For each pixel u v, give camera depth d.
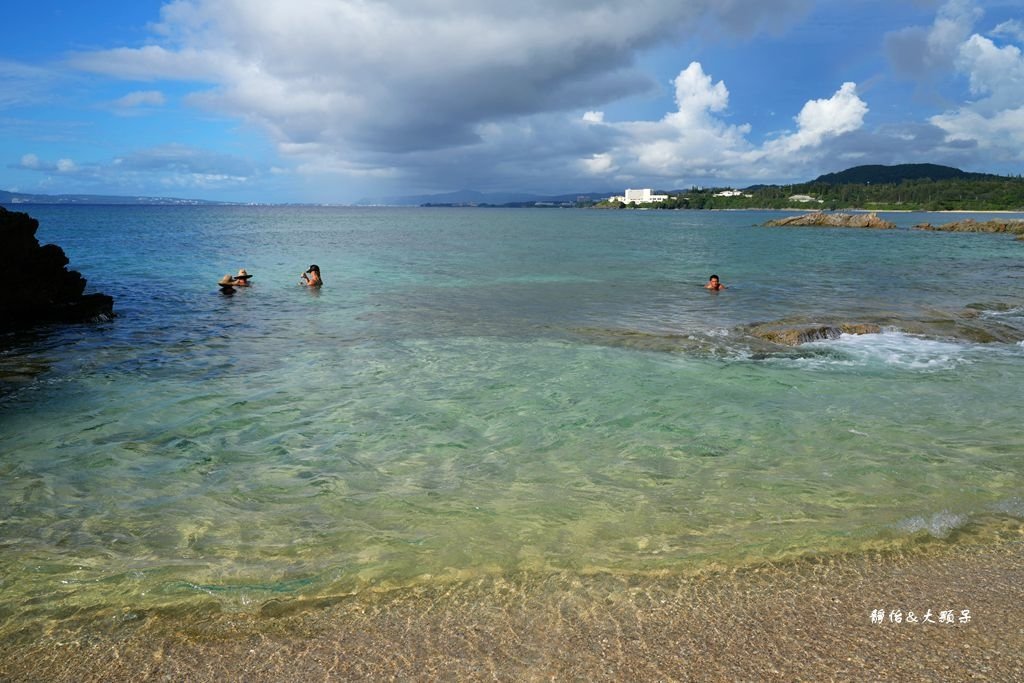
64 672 4.14
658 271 31.83
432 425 9.00
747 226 103.81
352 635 4.49
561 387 10.89
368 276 28.89
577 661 4.21
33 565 5.41
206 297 21.81
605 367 12.28
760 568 5.36
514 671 4.11
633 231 83.00
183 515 6.31
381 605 4.85
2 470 7.39
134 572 5.30
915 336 15.37
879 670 4.14
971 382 11.44
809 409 9.80
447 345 14.25
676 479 7.20
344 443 8.30
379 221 121.38
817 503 6.59
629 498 6.71
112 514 6.34
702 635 4.49
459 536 5.88
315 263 34.75
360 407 9.77
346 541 5.80
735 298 22.34
